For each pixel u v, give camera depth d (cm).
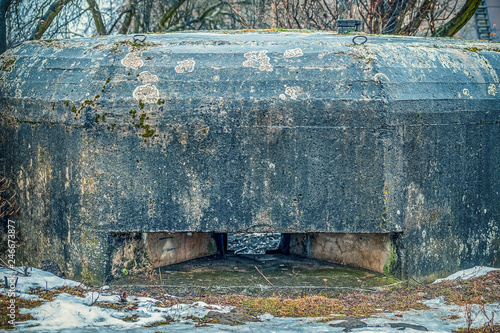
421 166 498
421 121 494
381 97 477
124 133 484
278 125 480
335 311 434
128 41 527
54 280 495
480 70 538
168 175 487
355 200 485
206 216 489
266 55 504
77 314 404
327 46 513
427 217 506
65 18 1397
